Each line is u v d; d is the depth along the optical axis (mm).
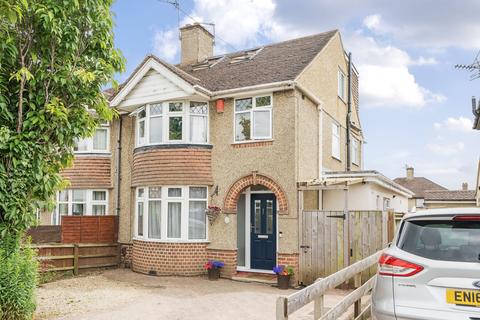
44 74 7195
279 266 11805
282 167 12500
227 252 13078
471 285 4055
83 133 7836
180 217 13664
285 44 17422
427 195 33031
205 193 13750
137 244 14438
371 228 11516
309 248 12102
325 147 15648
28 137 7152
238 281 12594
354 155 20422
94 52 7914
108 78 7902
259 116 13148
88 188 16281
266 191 13484
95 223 15156
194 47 19234
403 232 4691
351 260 11641
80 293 10344
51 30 6898
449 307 4102
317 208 14109
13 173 7031
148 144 14117
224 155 13523
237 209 13875
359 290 7094
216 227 13391
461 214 4438
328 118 16203
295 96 12602
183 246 13422
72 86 7457
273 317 8148
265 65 15016
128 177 15797
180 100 13898
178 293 10492
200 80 15109
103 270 14633
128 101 14750
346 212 11805
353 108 20453
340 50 18203
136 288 11156
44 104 7344
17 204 7008
